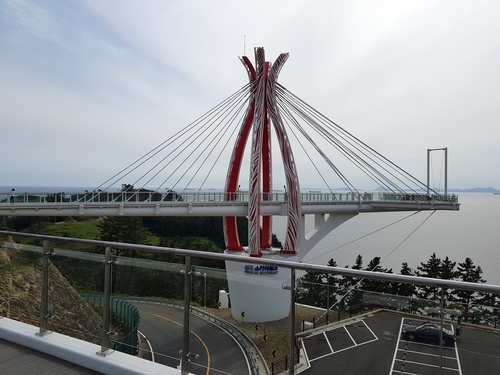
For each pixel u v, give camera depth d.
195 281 3.62
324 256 75.06
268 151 32.28
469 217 182.25
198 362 3.49
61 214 22.91
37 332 4.55
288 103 33.56
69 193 23.83
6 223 45.72
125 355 3.91
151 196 27.22
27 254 4.86
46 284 4.62
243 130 30.47
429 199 36.91
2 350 4.37
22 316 4.82
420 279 2.66
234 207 29.52
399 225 150.38
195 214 27.86
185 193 28.41
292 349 3.13
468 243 90.88
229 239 30.53
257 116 28.50
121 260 4.06
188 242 63.62
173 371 3.60
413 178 41.25
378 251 80.31
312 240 34.81
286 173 28.91
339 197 35.78
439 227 135.75
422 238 101.75
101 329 4.11
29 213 21.59
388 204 36.91
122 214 25.11
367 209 37.75
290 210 28.94
